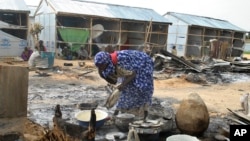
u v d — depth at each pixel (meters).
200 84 12.85
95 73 13.75
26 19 20.36
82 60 20.64
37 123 5.57
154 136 4.70
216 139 5.21
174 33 28.88
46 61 13.92
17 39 19.61
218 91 11.25
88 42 22.05
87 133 3.92
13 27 19.73
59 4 21.72
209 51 26.19
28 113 6.36
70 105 7.35
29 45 20.52
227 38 31.39
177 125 5.37
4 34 19.09
